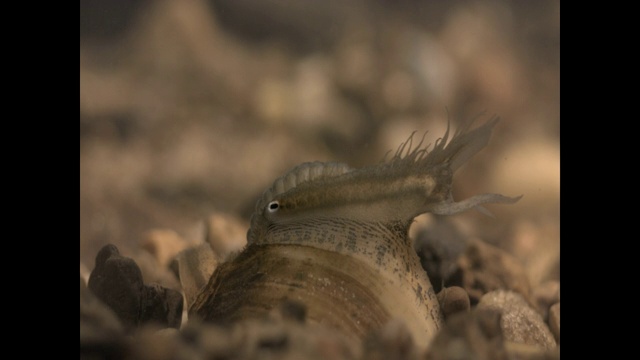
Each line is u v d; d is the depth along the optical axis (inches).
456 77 66.6
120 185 52.9
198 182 55.2
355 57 61.4
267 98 66.1
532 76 80.3
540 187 50.9
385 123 59.2
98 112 66.7
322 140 60.8
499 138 60.9
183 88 75.3
